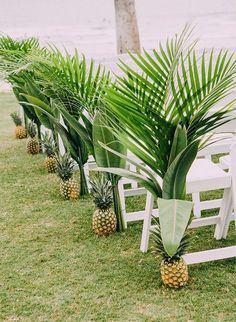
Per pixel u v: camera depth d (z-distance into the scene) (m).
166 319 3.52
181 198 3.74
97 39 39.41
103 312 3.67
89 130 5.05
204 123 3.71
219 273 4.11
